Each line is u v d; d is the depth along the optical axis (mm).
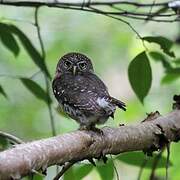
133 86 9477
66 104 9578
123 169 17609
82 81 9953
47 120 17875
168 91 17516
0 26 10172
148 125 8469
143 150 8539
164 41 9570
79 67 11281
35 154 6617
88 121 9016
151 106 17359
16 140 8328
